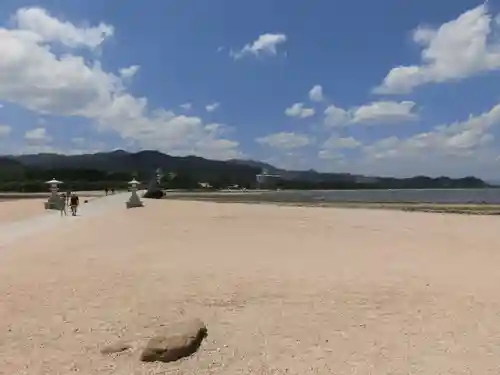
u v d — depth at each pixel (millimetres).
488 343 6637
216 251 14969
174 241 17703
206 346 6551
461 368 5852
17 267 11938
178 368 5891
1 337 6867
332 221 27484
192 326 6875
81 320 7574
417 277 10688
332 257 13750
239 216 31453
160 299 8711
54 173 134500
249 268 11773
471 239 18578
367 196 106438
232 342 6703
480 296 8984
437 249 15633
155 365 5969
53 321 7531
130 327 7270
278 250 15273
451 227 23766
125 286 9742
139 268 11742
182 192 120875
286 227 23719
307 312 7996
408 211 37750
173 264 12344
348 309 8164
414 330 7172
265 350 6434
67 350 6422
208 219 28844
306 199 74438
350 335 6969
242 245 16531
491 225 24828
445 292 9281
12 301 8609
